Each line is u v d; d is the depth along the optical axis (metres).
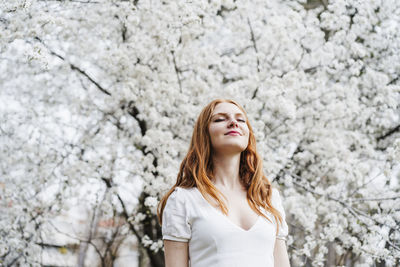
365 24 4.67
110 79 5.06
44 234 5.23
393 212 4.14
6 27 3.77
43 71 4.94
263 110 4.62
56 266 6.49
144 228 5.24
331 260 4.71
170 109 4.51
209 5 4.21
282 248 2.11
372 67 5.02
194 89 4.71
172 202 1.98
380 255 3.93
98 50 4.86
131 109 4.98
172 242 1.92
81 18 4.68
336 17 4.40
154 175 4.62
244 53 5.13
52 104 5.23
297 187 4.84
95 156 4.90
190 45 4.73
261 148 4.08
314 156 4.82
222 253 1.82
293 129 4.60
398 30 5.01
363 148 4.80
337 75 4.94
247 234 1.86
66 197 4.85
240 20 4.89
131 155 4.75
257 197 2.11
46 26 3.69
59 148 5.00
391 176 4.34
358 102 4.79
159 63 4.63
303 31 4.59
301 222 4.11
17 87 5.28
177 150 4.57
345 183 4.32
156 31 4.49
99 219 6.13
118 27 4.89
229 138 2.10
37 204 4.97
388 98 4.57
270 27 4.77
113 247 6.51
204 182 2.02
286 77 4.33
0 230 4.72
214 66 5.01
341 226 4.12
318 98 4.69
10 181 5.01
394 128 5.10
